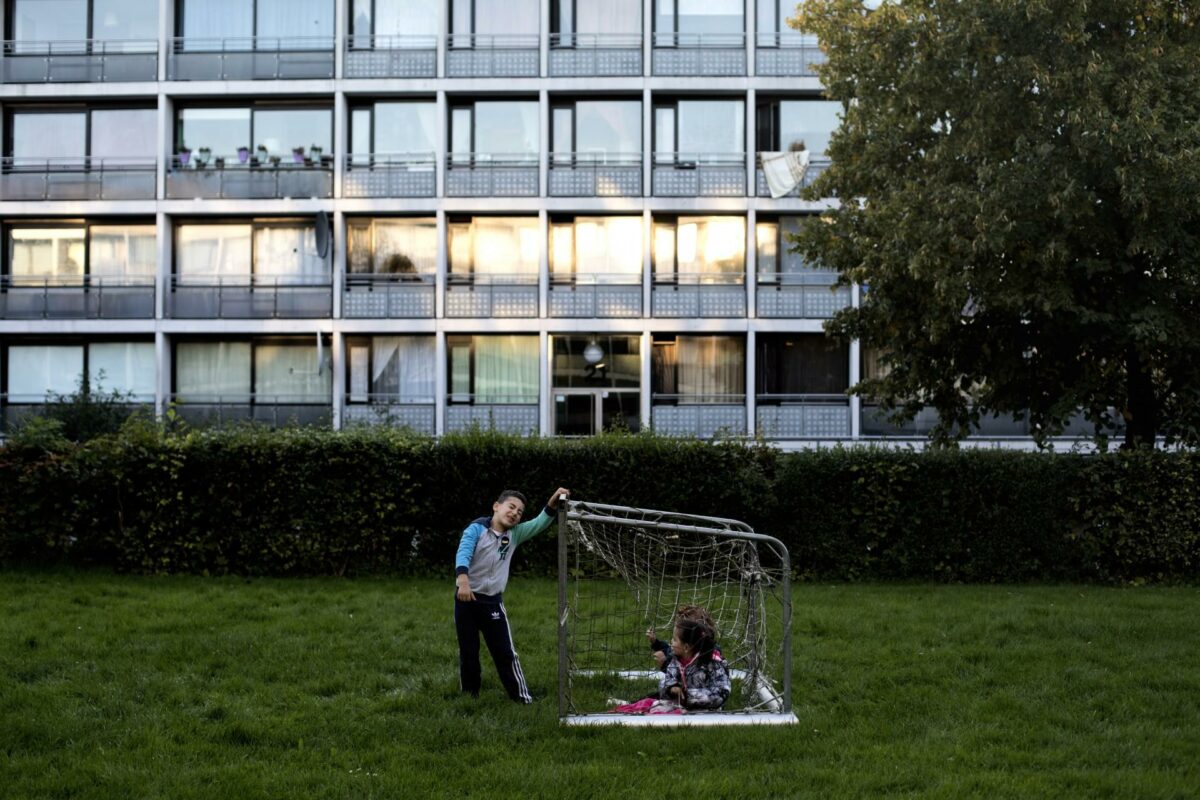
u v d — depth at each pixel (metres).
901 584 15.74
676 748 7.35
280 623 11.63
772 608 12.84
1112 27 15.38
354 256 32.31
